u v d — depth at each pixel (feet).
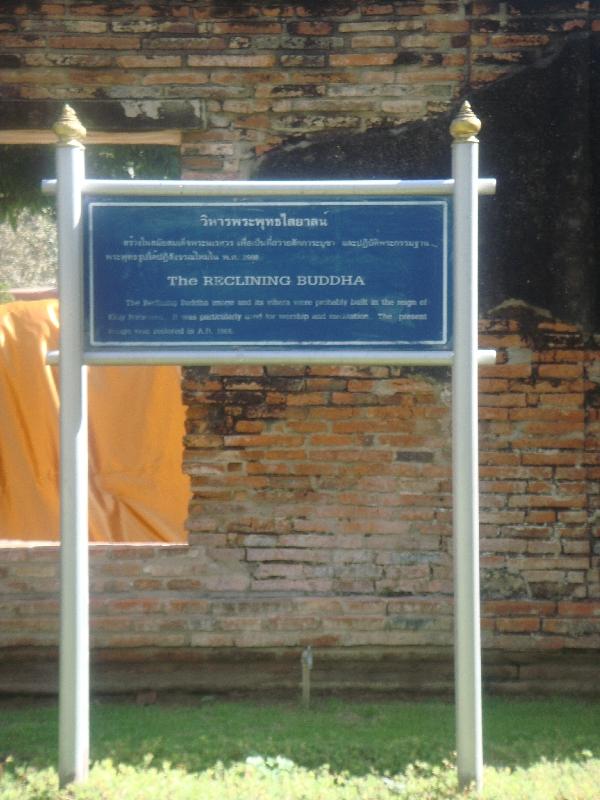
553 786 13.62
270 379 18.78
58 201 13.17
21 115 18.60
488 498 18.75
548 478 18.74
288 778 14.12
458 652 13.28
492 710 17.52
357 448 18.74
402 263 13.32
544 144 18.69
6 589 18.75
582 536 18.71
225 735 16.05
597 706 17.80
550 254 18.71
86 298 13.32
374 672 18.58
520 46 18.71
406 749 15.30
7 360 22.79
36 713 17.44
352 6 18.72
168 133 18.97
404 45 18.72
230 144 18.78
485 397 18.76
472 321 13.20
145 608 18.63
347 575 18.74
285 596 18.69
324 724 16.63
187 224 13.32
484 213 18.74
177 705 18.03
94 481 22.86
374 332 13.32
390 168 18.72
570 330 18.69
